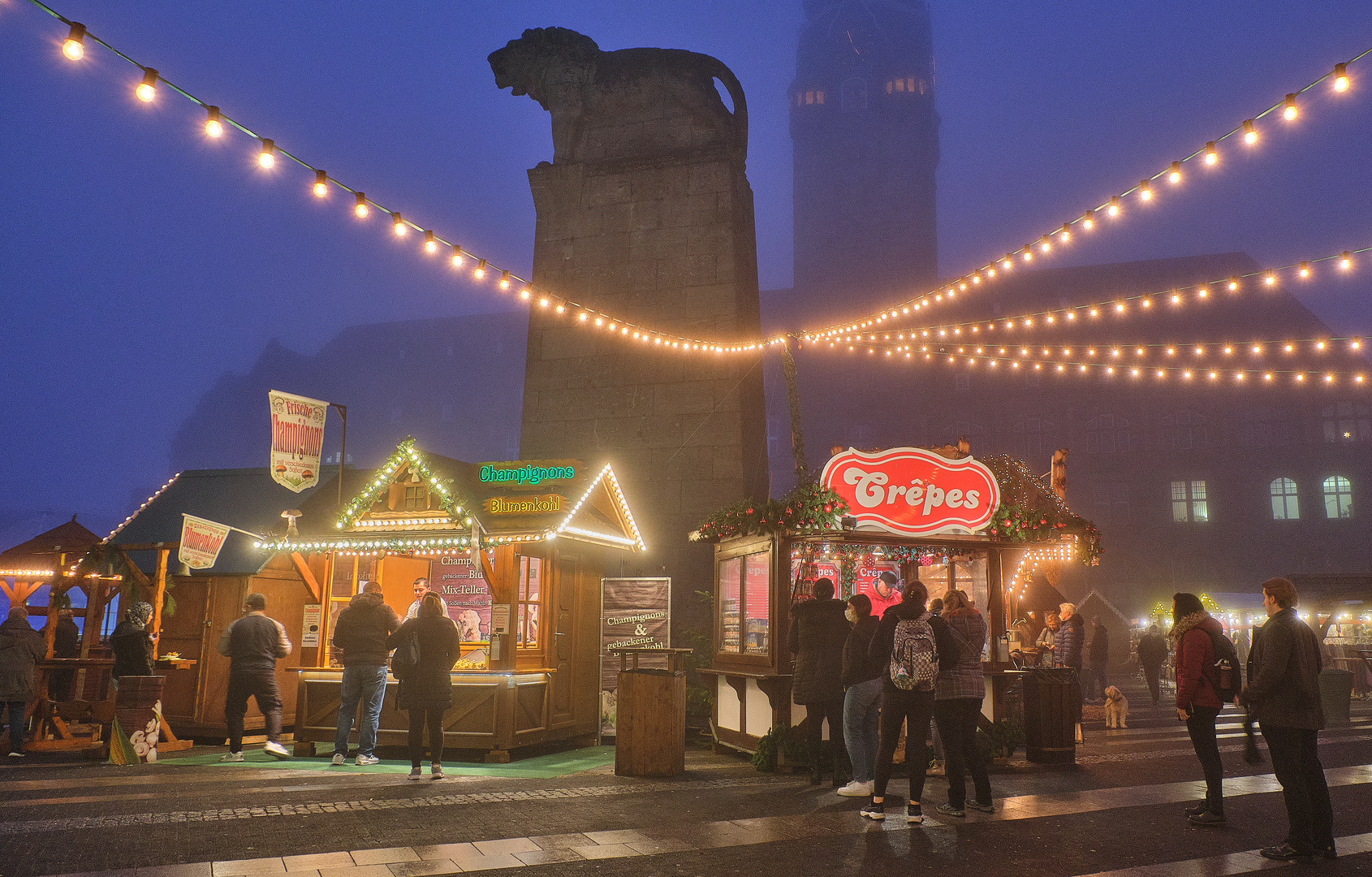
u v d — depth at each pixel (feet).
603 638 38.88
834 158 246.27
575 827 19.10
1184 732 40.70
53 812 19.85
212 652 36.65
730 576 34.35
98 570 34.96
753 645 31.78
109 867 15.26
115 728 29.04
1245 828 19.84
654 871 15.72
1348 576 79.41
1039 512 30.45
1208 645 20.43
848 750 23.90
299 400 34.94
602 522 38.06
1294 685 17.57
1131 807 22.15
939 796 23.91
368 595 30.12
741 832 19.01
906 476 30.32
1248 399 161.89
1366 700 62.64
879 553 33.40
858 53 248.73
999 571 31.53
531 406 49.78
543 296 36.27
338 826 18.72
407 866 15.64
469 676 32.07
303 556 35.01
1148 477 162.09
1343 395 158.51
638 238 50.31
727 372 47.62
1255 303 168.14
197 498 41.34
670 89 52.08
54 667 32.68
